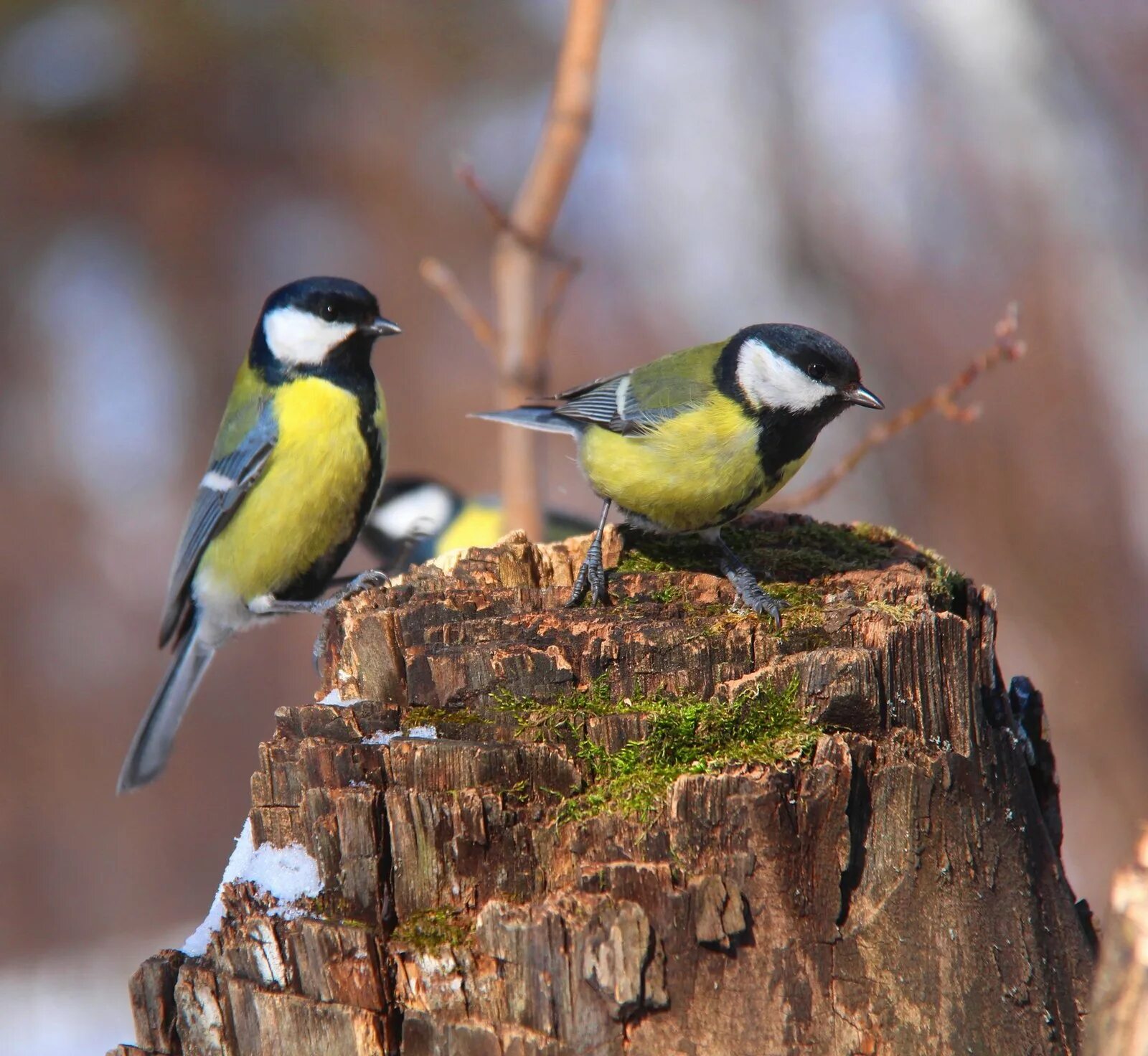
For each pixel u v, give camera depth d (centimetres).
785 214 1845
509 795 389
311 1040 380
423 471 1977
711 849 379
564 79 746
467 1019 372
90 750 1692
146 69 2255
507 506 805
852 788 391
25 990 1286
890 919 391
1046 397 1372
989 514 1388
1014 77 1307
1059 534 1349
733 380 559
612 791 394
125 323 2256
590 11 736
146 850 1553
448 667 429
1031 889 425
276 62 2300
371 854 387
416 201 2244
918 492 1445
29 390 2159
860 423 1488
